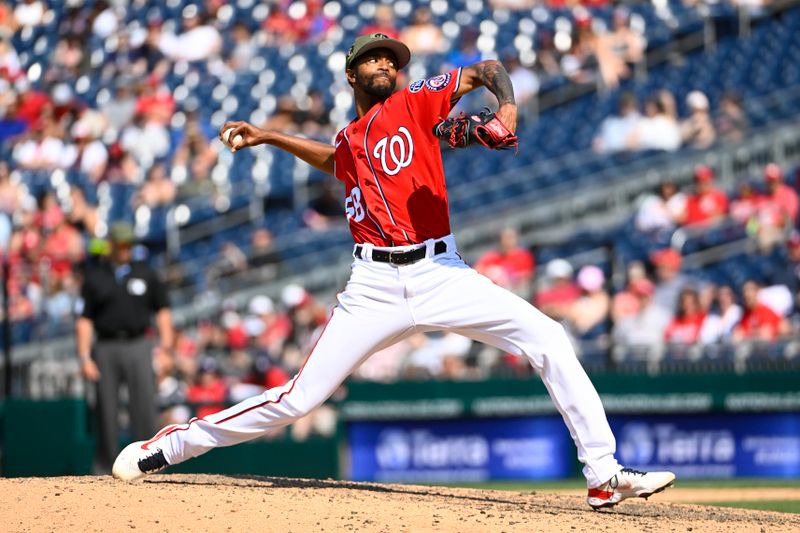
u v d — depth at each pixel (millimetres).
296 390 18859
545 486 36125
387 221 18172
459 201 58469
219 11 71500
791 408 39344
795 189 55375
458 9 69562
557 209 54469
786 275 46812
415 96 17906
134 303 31969
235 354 44219
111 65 70875
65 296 43594
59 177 62812
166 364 42125
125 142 62938
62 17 74250
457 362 41906
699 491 33375
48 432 38406
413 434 39406
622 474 18234
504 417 39344
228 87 67562
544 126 62906
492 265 45438
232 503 17391
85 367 32188
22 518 16438
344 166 18609
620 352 40719
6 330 39906
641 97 63438
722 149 57062
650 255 50094
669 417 39469
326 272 50656
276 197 60375
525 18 68875
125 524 16125
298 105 63562
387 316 18391
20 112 68125
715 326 42844
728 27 68500
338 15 70438
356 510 17203
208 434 19438
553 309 44188
